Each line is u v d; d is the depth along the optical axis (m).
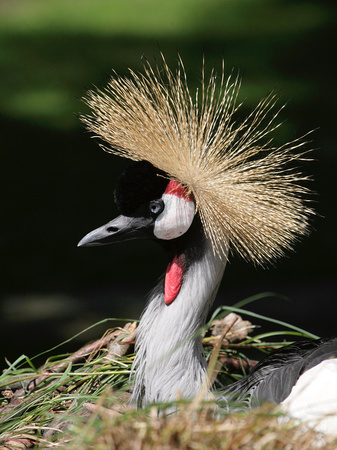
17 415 5.54
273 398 4.82
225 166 5.16
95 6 24.23
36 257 12.21
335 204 13.24
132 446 3.62
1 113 17.03
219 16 22.77
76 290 11.31
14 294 11.19
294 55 19.23
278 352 5.38
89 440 3.74
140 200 5.09
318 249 12.20
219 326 6.62
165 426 3.76
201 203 5.06
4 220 13.25
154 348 5.09
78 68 19.02
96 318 10.27
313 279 11.43
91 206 13.69
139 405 5.18
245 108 15.19
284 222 5.17
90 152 15.64
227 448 3.61
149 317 5.20
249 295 10.98
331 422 4.49
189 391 5.00
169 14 23.14
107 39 21.05
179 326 5.06
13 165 15.06
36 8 24.34
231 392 5.12
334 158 14.48
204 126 5.21
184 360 5.05
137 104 5.28
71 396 5.30
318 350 5.09
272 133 8.91
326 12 22.64
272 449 3.68
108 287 11.35
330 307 10.45
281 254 5.30
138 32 21.55
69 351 9.30
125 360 5.95
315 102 16.48
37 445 4.75
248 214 5.09
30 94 17.94
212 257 5.11
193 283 5.09
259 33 20.98
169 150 5.02
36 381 6.04
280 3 23.72
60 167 15.03
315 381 4.71
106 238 5.18
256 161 5.25
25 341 9.66
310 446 3.80
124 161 15.32
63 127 16.48
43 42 21.16
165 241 5.17
